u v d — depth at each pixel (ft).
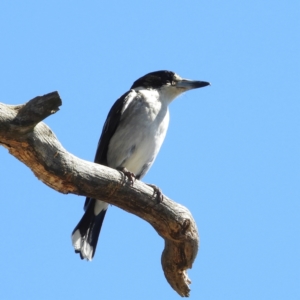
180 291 37.68
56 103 27.35
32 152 29.07
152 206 34.01
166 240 35.81
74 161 30.73
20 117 27.37
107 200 33.47
